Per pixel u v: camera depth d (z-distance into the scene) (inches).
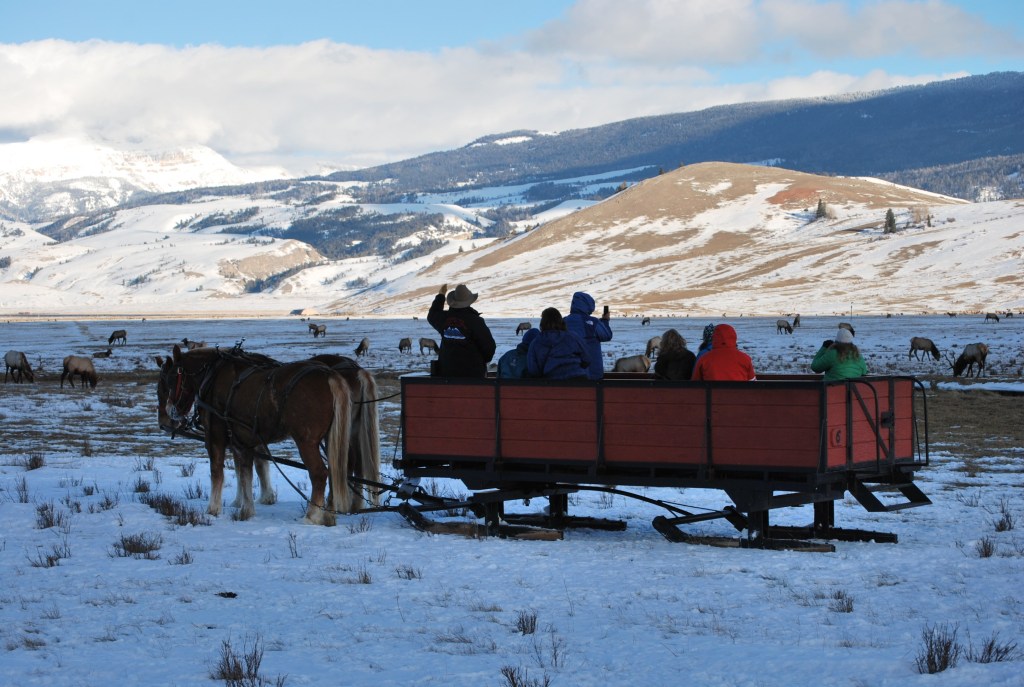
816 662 277.3
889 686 256.1
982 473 717.3
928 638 293.7
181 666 276.8
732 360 478.0
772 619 329.1
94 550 440.8
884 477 477.4
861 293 6151.6
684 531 521.3
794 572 403.5
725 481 452.8
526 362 509.0
